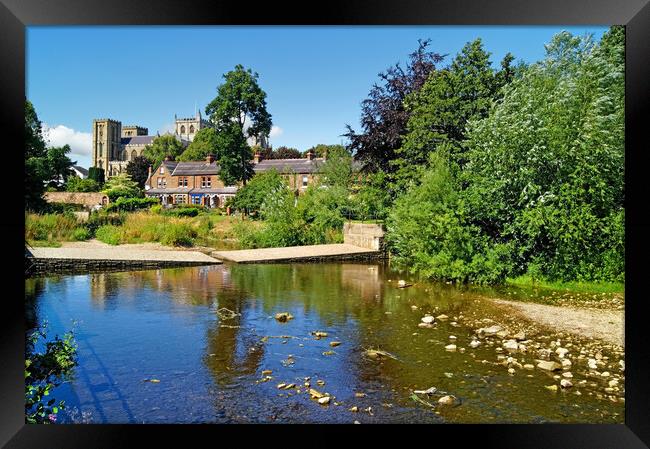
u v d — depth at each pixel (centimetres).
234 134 3975
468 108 1758
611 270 1167
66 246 1759
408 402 490
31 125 2072
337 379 552
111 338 708
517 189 1276
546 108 1224
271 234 2155
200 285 1192
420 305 968
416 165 1786
